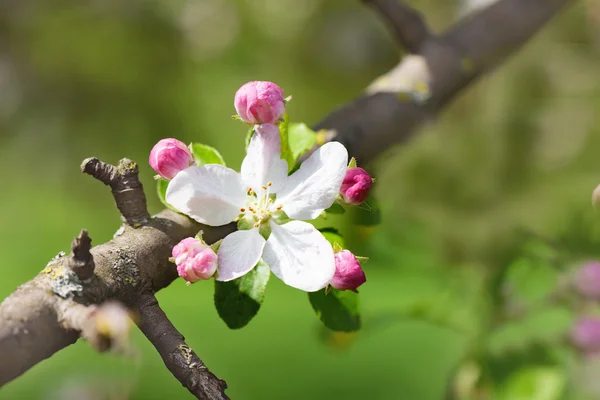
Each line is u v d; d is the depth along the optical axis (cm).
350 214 42
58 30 123
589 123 75
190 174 38
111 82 123
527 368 49
